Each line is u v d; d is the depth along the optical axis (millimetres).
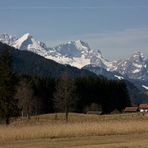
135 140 41375
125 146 35500
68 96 114438
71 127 49906
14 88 75812
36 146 36844
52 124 55344
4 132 45000
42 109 156000
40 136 45719
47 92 160500
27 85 125062
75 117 111875
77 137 46094
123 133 50812
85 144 37938
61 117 114438
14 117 77188
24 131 45875
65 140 42406
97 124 53531
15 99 74938
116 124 53969
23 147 36156
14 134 44188
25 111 118438
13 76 75375
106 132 49844
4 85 73312
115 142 39500
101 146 35625
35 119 101562
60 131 47188
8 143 39969
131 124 54031
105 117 100375
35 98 140250
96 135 48438
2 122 76312
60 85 116812
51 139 43719
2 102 72812
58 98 116625
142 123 55344
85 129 49344
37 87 158125
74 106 154625
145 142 38750
